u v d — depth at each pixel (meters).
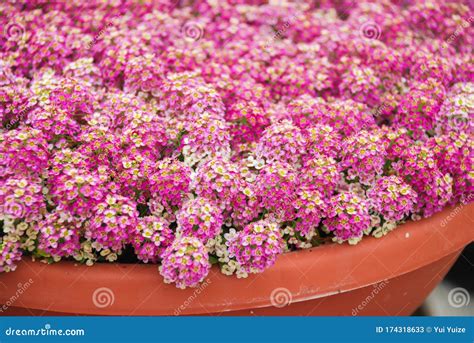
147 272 2.16
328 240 2.39
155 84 2.70
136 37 2.98
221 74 2.84
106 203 2.12
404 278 2.47
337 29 3.21
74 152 2.25
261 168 2.30
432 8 3.26
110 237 2.12
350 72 2.87
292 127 2.37
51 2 3.25
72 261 2.23
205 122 2.35
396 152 2.42
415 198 2.40
